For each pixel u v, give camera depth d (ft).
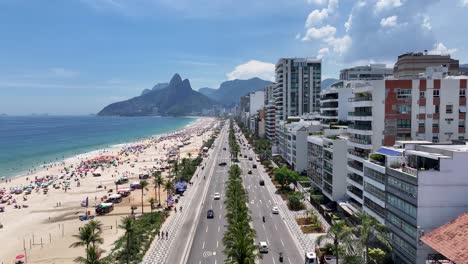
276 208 332.39
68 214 375.25
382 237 181.47
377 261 200.44
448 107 274.77
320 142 371.97
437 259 165.99
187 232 287.89
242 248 169.17
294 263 225.56
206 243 262.06
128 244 229.04
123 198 430.61
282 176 418.72
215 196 395.34
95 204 410.72
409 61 446.19
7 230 327.88
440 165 178.70
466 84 273.95
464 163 178.40
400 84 274.57
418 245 179.32
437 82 273.95
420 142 227.40
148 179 544.21
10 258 263.08
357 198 288.10
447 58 445.37
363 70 638.12
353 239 184.55
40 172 644.27
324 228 285.02
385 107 275.18
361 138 293.64
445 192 178.60
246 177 509.35
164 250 250.78
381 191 225.15
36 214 378.32
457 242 143.23
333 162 327.06
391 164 211.20
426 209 179.52
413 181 183.52
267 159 653.30
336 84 470.80
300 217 317.01
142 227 299.58
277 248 249.75
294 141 506.89
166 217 331.57
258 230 286.46
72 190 488.44
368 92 290.56
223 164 631.15
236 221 220.64
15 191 483.51
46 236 308.81
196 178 517.96
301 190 411.34
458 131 273.95
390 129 275.18
